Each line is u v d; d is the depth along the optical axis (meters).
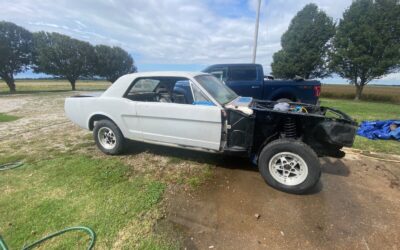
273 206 2.44
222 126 2.92
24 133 5.36
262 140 3.02
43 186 2.85
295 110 3.13
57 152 4.06
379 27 14.60
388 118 7.53
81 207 2.40
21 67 22.91
